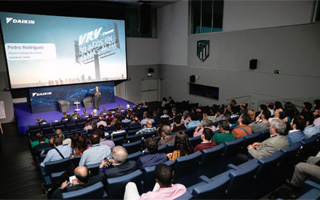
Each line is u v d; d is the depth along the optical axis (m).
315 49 7.50
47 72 11.78
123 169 2.59
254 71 9.70
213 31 11.63
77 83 12.70
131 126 7.52
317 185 2.23
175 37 14.37
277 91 8.89
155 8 15.79
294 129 3.60
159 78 16.61
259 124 4.49
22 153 7.39
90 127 7.68
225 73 11.16
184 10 13.25
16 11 11.01
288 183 3.08
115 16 14.43
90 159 3.28
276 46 8.69
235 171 2.34
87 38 12.65
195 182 3.25
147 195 1.91
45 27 11.40
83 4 13.20
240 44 10.16
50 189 2.71
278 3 8.41
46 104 12.23
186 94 14.20
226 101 11.31
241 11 9.91
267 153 3.04
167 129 4.08
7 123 11.67
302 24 7.75
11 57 10.81
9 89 11.20
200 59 12.59
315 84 7.63
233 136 3.77
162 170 1.93
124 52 14.20
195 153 3.01
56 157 3.84
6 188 4.62
